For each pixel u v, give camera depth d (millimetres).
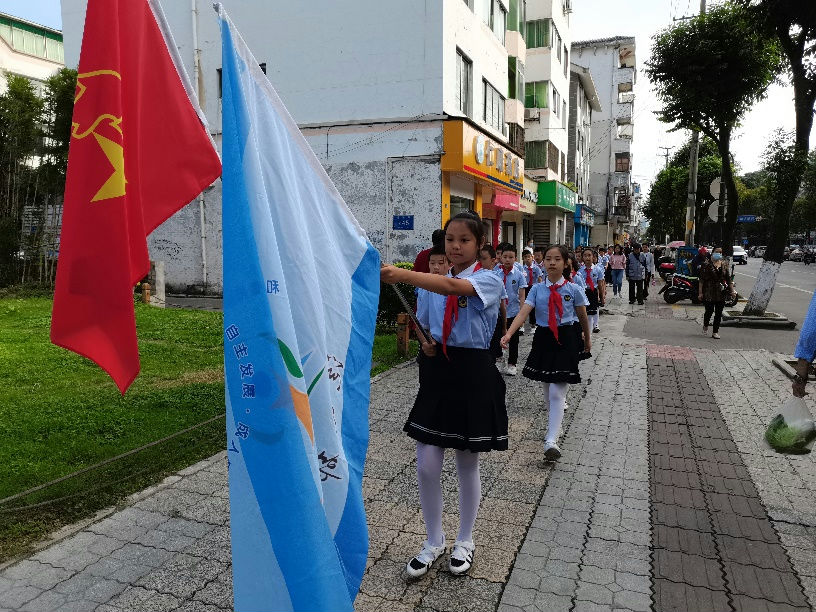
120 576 3049
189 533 3479
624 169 45031
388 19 14117
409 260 14461
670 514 3873
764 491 4238
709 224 41344
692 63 15719
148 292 13625
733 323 12688
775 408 6293
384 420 5625
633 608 2887
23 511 3646
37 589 2928
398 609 2850
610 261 19344
